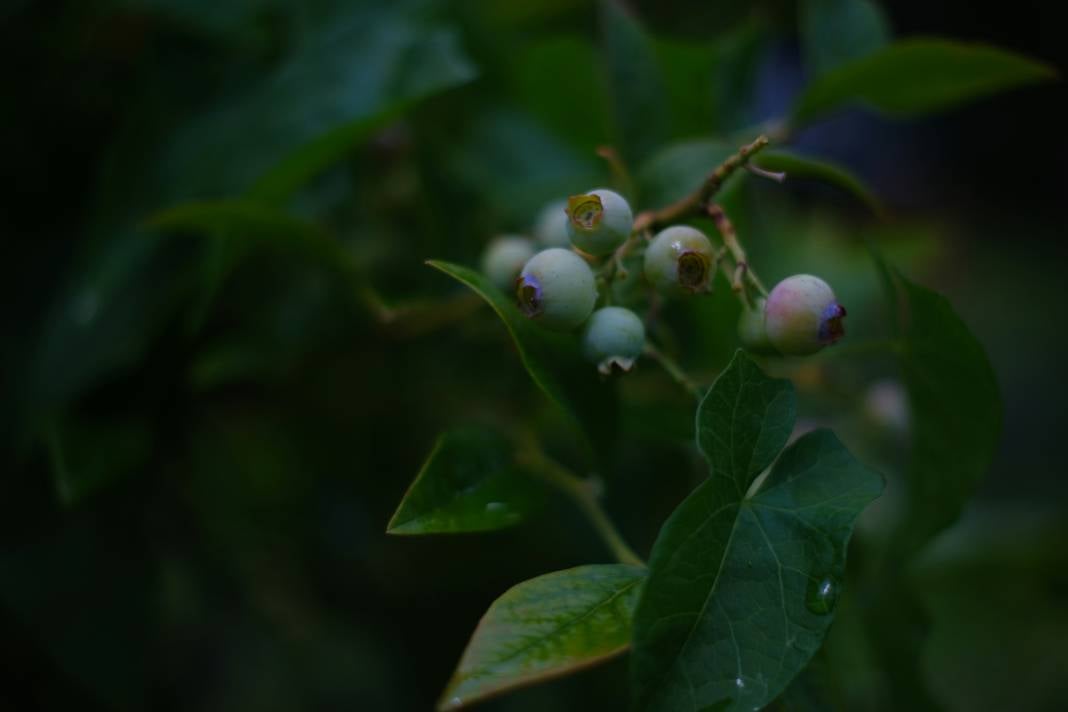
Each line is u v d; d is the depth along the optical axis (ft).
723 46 1.60
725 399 1.14
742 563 1.12
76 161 1.53
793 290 1.19
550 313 1.19
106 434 1.43
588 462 1.24
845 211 2.31
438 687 1.63
